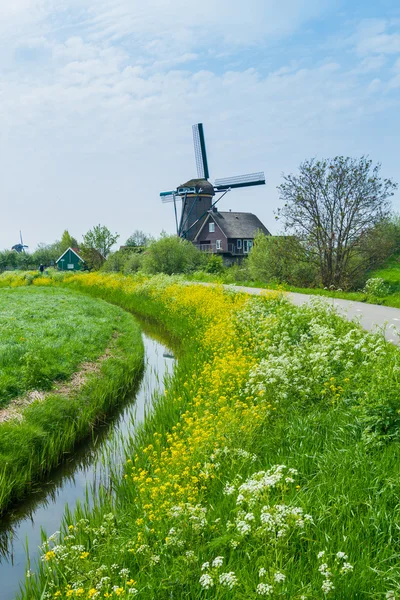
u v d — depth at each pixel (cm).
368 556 417
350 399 727
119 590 388
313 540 443
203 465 628
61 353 1324
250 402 758
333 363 866
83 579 465
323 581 372
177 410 898
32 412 918
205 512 511
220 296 2069
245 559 436
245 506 512
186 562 443
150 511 528
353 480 523
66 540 544
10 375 1095
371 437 592
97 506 631
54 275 5344
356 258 3114
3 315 1938
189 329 1728
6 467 743
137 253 5712
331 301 2167
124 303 2923
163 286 2778
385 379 676
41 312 2084
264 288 2928
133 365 1371
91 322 1920
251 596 380
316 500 501
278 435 675
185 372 1156
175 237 5166
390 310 1844
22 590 520
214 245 6781
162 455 692
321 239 3006
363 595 381
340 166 2923
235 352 1141
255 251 3822
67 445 880
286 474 536
